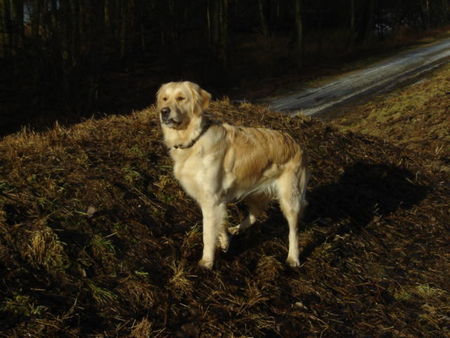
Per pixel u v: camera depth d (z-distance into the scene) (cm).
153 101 785
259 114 404
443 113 555
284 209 252
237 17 1450
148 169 288
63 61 688
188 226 257
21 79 747
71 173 263
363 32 1453
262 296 228
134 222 246
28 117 648
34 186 246
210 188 230
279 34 1453
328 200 312
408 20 1825
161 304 214
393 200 332
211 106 406
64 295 205
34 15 708
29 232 220
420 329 230
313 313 229
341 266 261
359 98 745
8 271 204
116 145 306
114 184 263
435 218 319
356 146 395
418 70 925
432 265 273
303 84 892
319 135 390
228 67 998
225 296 225
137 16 1076
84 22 719
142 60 1046
